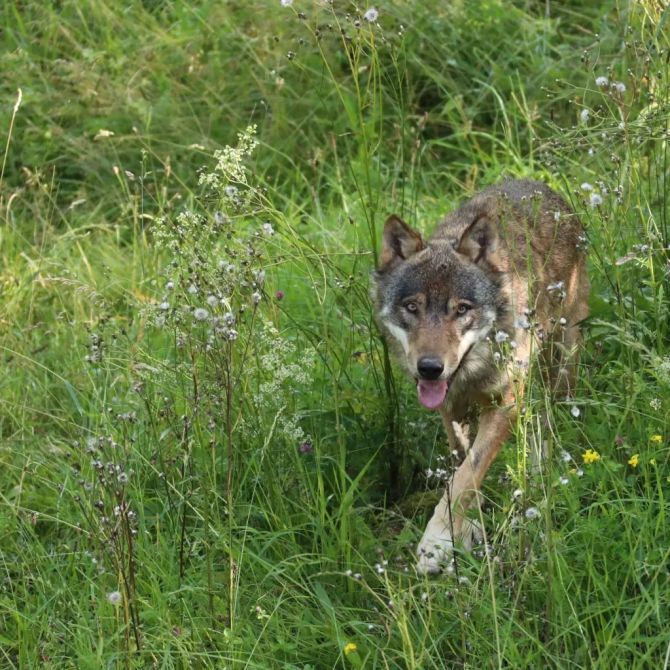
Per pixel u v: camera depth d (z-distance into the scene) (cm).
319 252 1173
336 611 796
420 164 1471
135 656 762
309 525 905
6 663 802
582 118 1019
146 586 819
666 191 1086
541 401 845
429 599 735
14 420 1091
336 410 959
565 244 1066
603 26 1569
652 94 1019
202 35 1730
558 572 735
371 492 995
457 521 881
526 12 1695
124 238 1517
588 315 1104
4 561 887
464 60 1653
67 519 933
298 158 1578
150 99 1683
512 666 694
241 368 850
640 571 757
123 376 1054
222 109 1650
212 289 895
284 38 1655
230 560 786
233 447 924
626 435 883
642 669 700
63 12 1814
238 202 966
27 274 1370
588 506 823
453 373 929
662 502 774
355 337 1129
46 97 1669
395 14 1639
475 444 940
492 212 1023
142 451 969
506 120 1437
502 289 963
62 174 1641
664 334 991
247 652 757
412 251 985
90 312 1288
